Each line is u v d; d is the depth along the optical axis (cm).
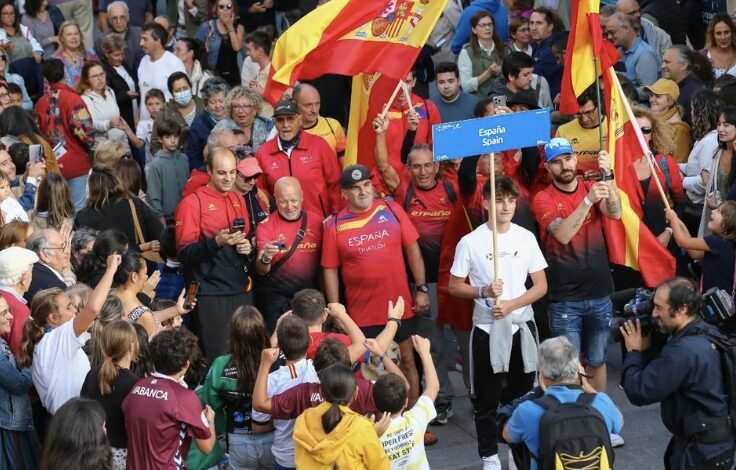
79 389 1020
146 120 1934
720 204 1250
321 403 936
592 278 1236
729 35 1709
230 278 1252
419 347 1016
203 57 2066
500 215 1155
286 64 1280
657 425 1279
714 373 957
